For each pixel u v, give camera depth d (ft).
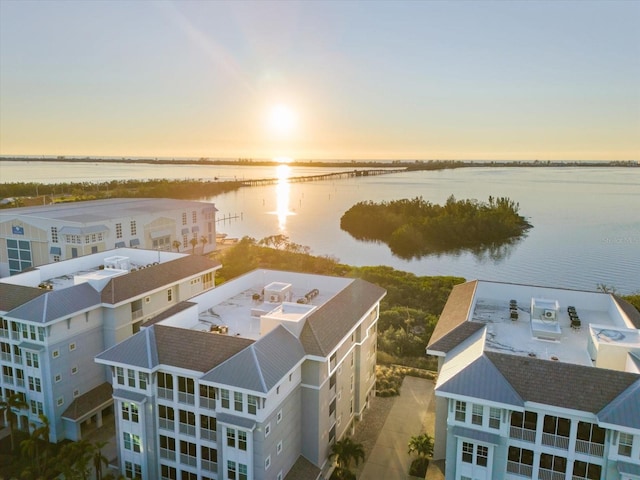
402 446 127.85
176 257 172.35
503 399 84.07
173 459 102.47
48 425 117.39
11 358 127.13
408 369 167.84
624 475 78.23
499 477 88.43
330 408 114.93
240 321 124.88
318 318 112.47
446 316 124.36
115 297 134.82
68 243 250.16
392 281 266.77
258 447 91.45
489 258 422.82
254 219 633.61
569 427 83.25
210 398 95.86
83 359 131.85
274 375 92.32
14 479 109.91
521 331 114.52
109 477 99.71
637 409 77.36
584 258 417.28
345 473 111.65
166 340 103.55
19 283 143.23
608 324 119.44
